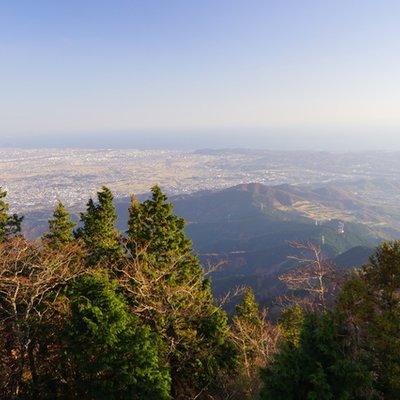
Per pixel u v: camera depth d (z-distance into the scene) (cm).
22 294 1878
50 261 1958
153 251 2308
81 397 1747
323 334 1289
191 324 2184
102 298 1600
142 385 1558
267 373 1366
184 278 2303
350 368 1239
